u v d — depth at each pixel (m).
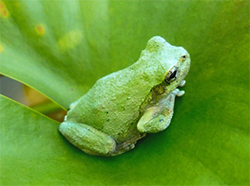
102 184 0.10
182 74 0.10
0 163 0.10
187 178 0.10
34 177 0.10
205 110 0.10
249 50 0.10
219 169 0.10
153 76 0.10
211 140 0.10
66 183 0.10
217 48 0.10
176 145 0.10
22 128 0.10
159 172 0.10
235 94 0.10
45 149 0.10
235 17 0.10
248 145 0.09
